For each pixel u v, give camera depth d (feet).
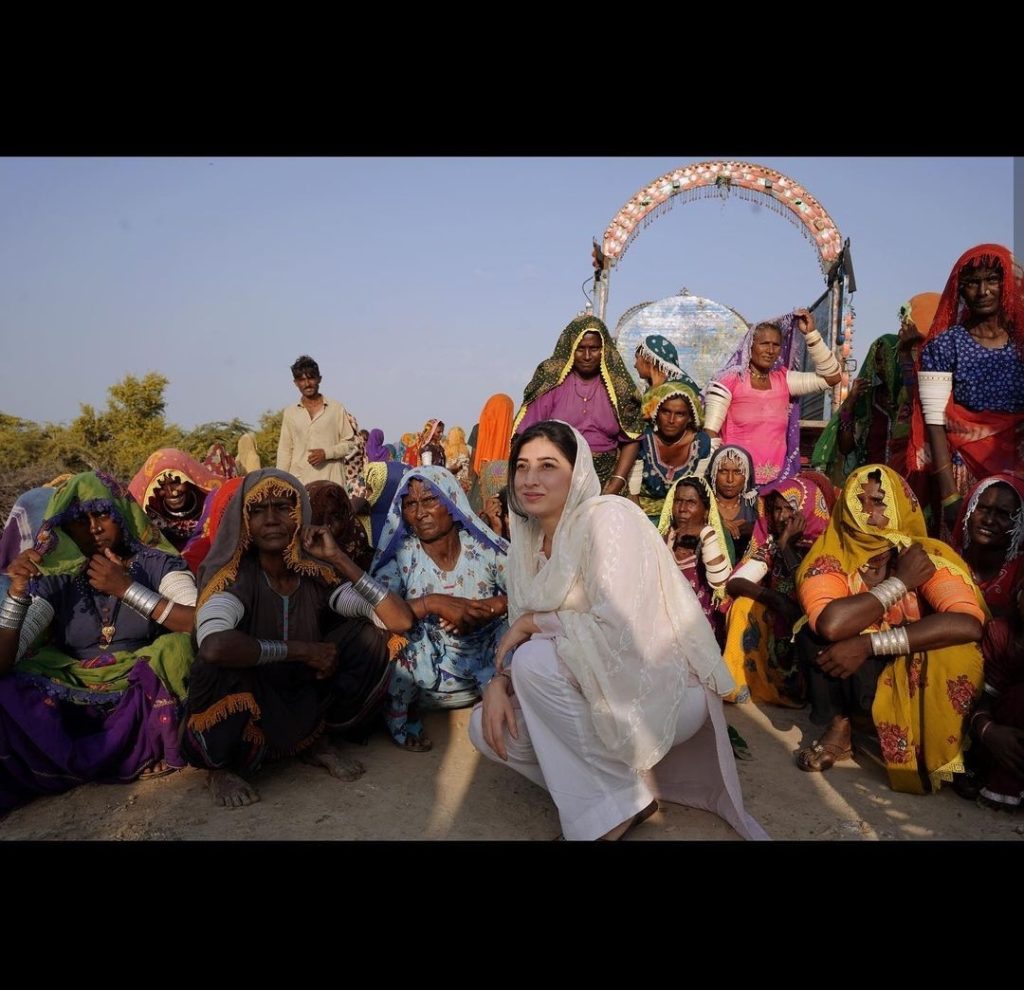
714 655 9.33
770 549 15.02
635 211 37.91
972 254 14.90
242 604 10.84
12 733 10.21
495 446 36.11
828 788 11.28
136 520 12.00
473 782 11.27
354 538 14.29
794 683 14.73
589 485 9.47
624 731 8.66
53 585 11.25
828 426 23.17
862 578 11.89
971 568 13.23
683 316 42.96
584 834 9.02
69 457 73.26
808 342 21.48
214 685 10.12
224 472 21.08
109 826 9.85
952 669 10.91
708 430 20.45
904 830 10.00
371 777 11.42
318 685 11.47
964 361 15.02
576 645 8.63
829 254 36.24
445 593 13.12
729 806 9.86
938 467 15.21
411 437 45.34
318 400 28.19
